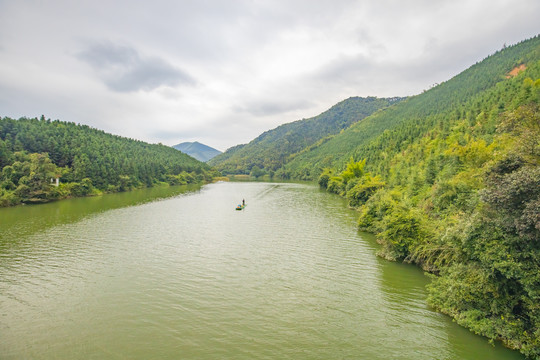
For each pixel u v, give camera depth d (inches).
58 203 3636.8
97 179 4926.2
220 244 1841.8
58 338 880.9
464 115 4325.8
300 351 828.0
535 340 757.3
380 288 1215.6
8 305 1071.0
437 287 1077.1
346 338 885.2
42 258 1551.4
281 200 4114.2
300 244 1836.9
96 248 1738.4
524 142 963.3
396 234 1534.2
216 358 797.2
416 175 2790.4
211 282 1278.3
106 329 929.5
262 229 2249.0
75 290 1194.0
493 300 854.5
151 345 850.8
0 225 2311.8
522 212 784.3
